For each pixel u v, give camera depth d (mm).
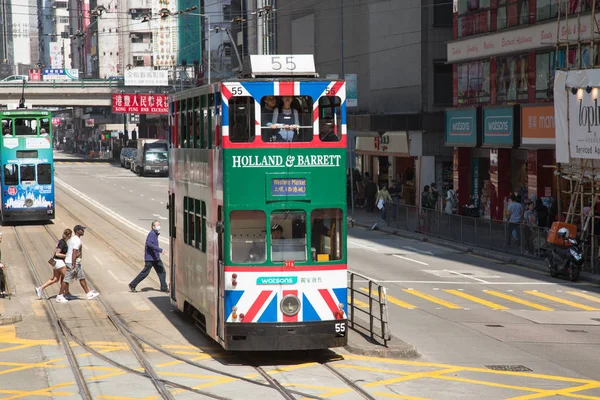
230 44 112750
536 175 43938
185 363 19094
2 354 20109
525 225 37656
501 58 47562
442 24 58969
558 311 26109
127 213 58469
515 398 15938
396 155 59781
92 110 163625
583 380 17484
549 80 42812
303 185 18531
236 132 18438
